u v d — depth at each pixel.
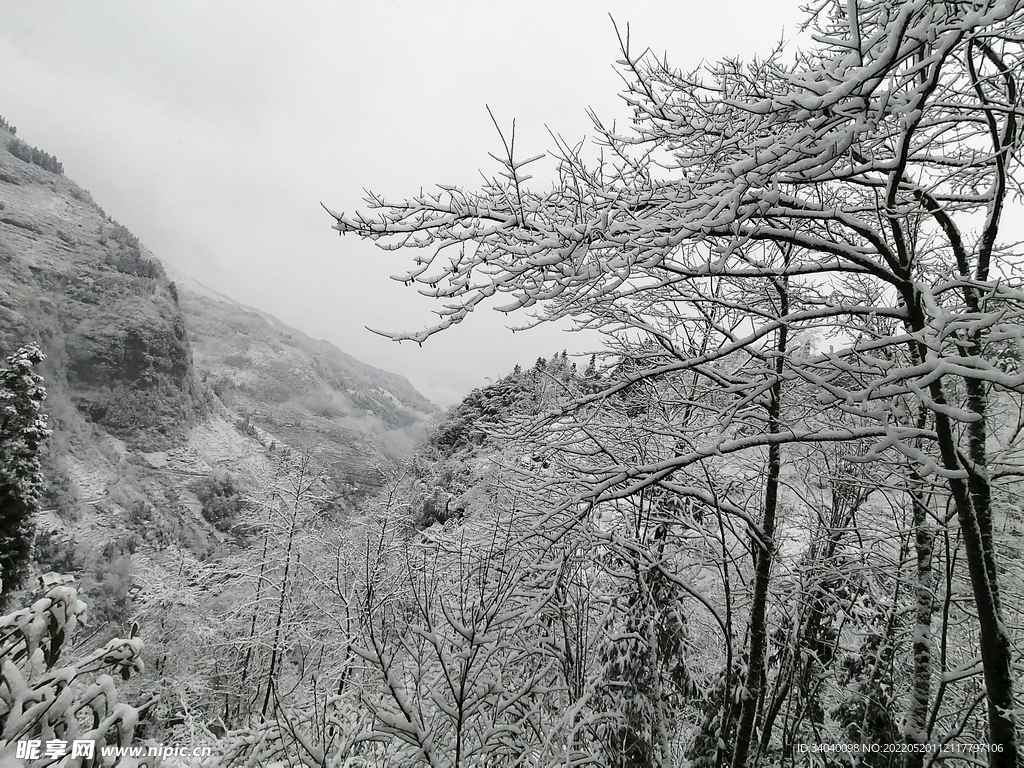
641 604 6.47
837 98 2.99
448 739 5.59
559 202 4.54
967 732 6.82
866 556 7.11
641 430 6.31
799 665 7.37
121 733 1.74
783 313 6.39
